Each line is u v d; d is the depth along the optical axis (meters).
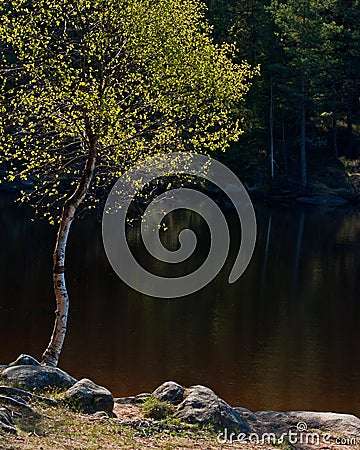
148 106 12.95
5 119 12.35
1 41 12.53
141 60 12.69
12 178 13.18
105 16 12.30
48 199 39.84
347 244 33.75
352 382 15.03
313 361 16.33
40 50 12.23
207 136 13.24
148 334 17.81
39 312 19.28
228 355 16.47
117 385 14.17
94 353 16.09
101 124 12.16
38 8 12.80
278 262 28.66
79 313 19.52
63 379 10.32
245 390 14.31
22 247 28.64
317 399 13.97
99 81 12.47
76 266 25.69
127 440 8.45
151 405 9.96
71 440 7.96
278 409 13.40
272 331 18.72
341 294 23.47
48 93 12.10
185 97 12.79
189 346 17.00
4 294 20.97
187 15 13.49
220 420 9.82
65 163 13.24
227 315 20.19
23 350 16.05
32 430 8.02
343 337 18.42
